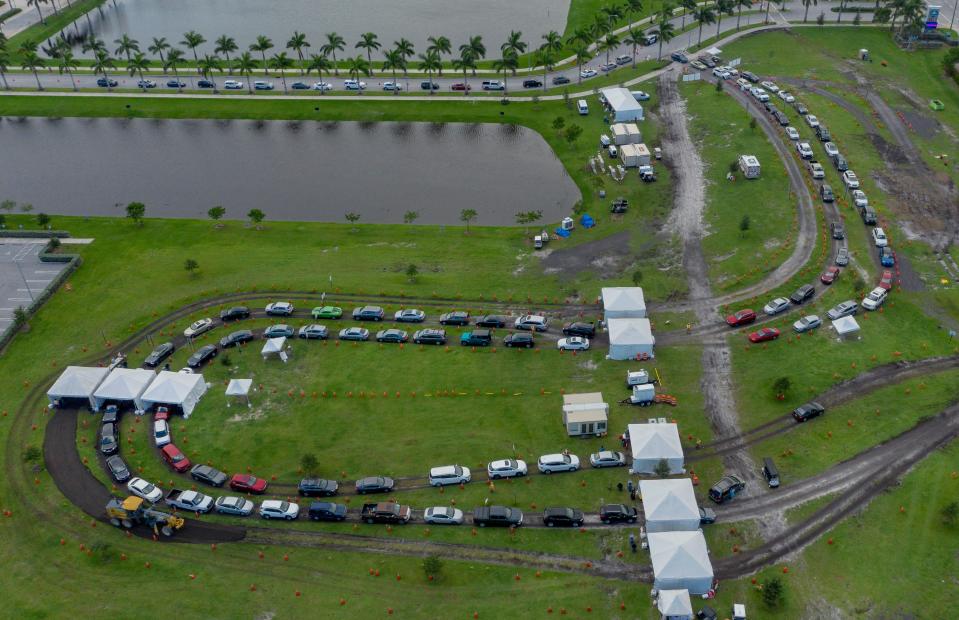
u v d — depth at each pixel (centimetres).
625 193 18425
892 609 9244
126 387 12669
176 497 11012
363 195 19625
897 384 12356
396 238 17425
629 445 11600
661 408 12212
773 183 18038
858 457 11169
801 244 15875
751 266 15362
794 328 13612
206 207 19375
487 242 17062
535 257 16338
